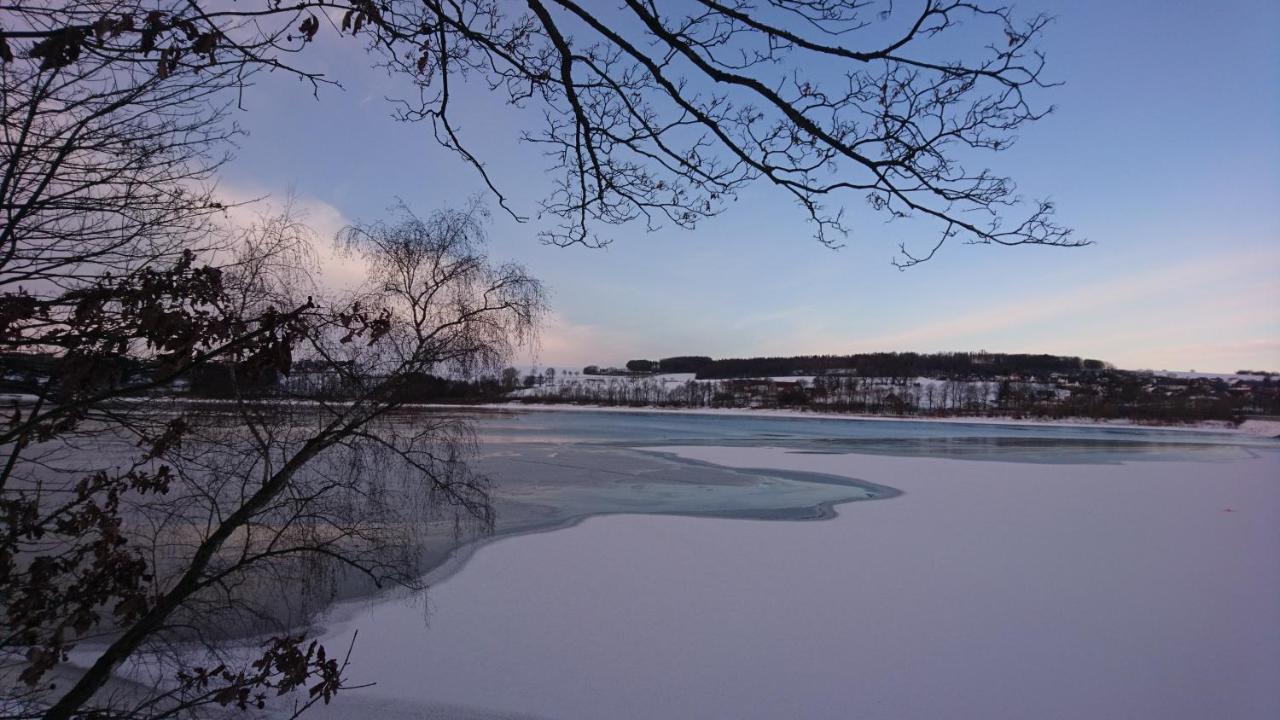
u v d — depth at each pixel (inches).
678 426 2319.1
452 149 104.8
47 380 119.2
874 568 438.0
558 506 664.4
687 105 90.8
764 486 830.5
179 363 112.0
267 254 179.8
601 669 290.5
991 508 673.0
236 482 226.5
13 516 125.5
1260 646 318.3
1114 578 420.8
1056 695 271.9
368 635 320.8
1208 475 1007.6
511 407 3277.6
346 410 222.2
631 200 111.6
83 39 78.2
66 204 109.7
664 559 455.5
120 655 133.6
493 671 288.8
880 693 273.0
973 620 347.6
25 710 149.3
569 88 94.8
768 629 333.7
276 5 80.0
